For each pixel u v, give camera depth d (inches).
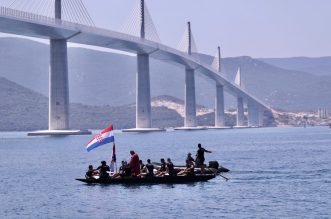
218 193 3312.0
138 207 2910.9
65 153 7121.1
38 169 5004.9
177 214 2728.8
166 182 3705.7
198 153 3976.4
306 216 2630.4
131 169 3698.3
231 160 5669.3
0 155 6968.5
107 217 2691.9
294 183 3740.2
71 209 2898.6
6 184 3956.7
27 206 3009.4
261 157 6072.8
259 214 2696.9
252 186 3597.4
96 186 3634.4
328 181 3826.3
